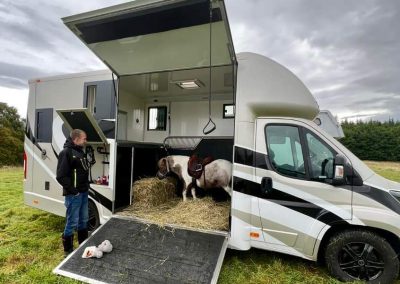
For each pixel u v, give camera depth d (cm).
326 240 259
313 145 258
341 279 244
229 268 274
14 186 824
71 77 367
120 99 419
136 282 224
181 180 412
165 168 405
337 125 434
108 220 319
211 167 379
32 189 387
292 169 259
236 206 267
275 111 270
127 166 366
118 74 338
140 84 392
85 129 325
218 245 259
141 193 369
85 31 245
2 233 372
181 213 336
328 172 248
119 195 347
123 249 266
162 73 339
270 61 278
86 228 311
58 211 361
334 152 250
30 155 392
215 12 199
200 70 329
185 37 242
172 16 212
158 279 226
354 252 243
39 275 245
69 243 292
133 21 225
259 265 280
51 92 379
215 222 305
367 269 239
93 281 229
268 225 260
